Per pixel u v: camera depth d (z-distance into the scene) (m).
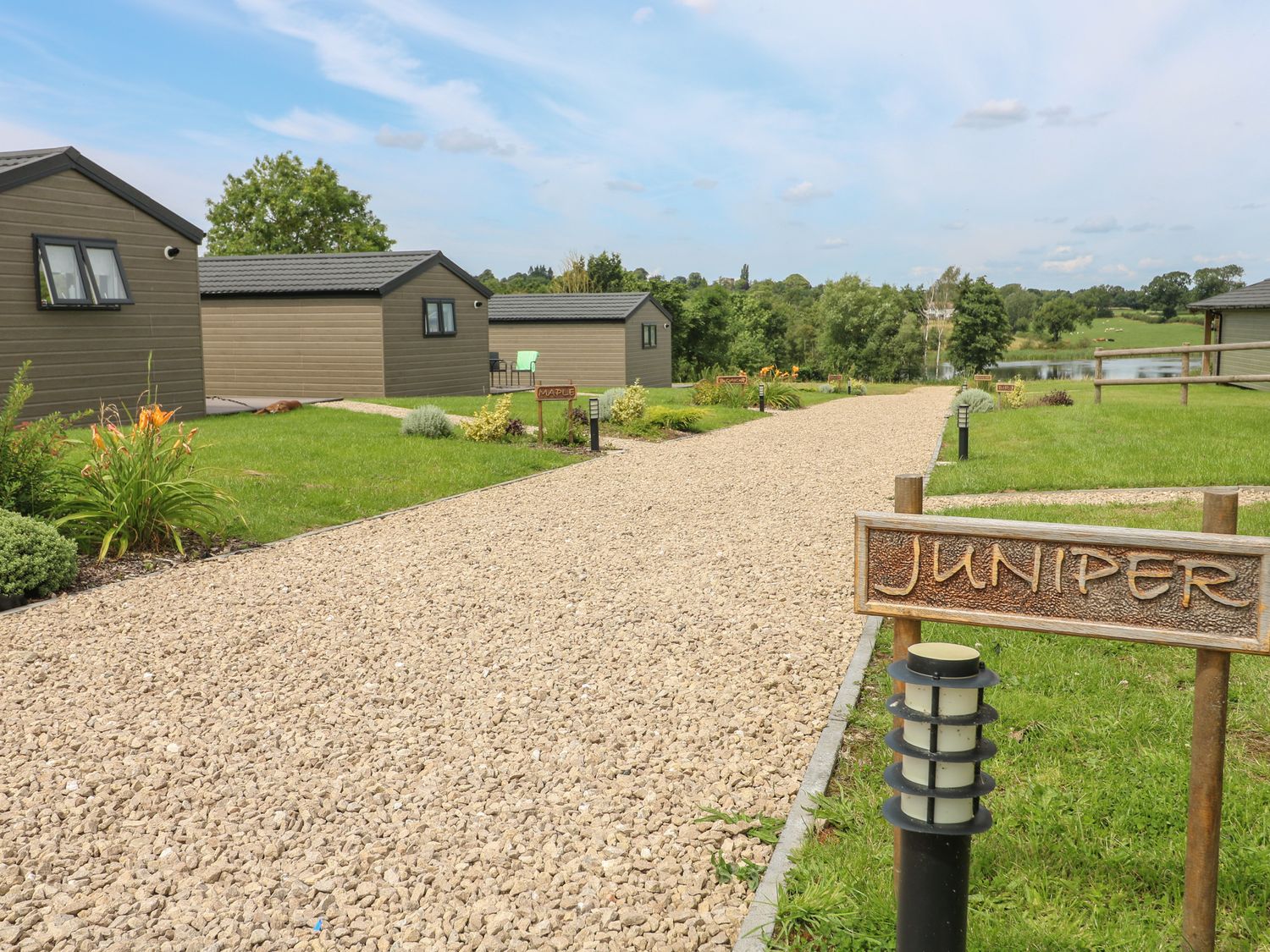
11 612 6.39
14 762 4.20
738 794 3.80
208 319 23.75
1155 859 3.05
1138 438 13.13
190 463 9.09
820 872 3.09
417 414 15.31
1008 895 2.92
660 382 37.50
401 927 3.02
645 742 4.33
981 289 68.31
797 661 5.30
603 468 13.52
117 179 15.51
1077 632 2.45
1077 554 2.44
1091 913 2.84
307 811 3.75
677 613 6.28
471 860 3.39
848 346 70.12
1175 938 2.66
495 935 2.96
